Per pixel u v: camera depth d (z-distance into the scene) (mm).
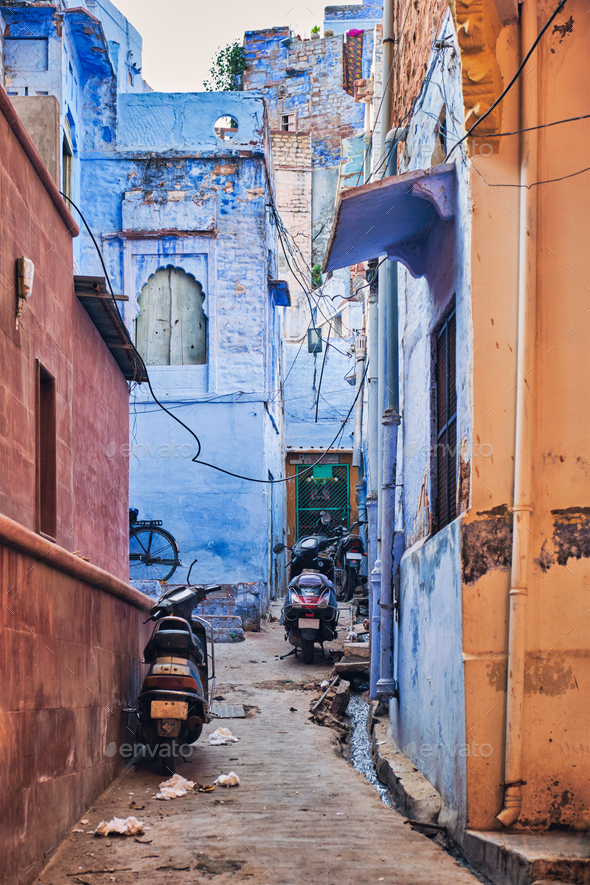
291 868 4121
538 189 4812
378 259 9758
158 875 3982
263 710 8984
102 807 5191
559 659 4535
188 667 6234
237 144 16203
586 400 4723
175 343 15922
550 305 4770
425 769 5824
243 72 36500
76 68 15062
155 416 15586
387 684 7344
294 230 31500
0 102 4281
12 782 3574
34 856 3873
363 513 18516
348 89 33906
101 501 7270
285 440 23766
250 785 5945
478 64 4859
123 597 6410
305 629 11383
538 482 4684
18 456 4492
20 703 3730
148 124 16250
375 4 36438
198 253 15992
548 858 3732
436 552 5562
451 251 5504
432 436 6484
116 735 6078
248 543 15219
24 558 3869
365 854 4375
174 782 5812
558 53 4867
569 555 4629
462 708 4605
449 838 4738
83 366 6559
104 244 16047
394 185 5391
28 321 4801
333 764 6754
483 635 4605
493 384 4773
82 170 16109
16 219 4594
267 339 16203
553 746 4453
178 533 15258
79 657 4934
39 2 12453
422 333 6980
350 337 24781
